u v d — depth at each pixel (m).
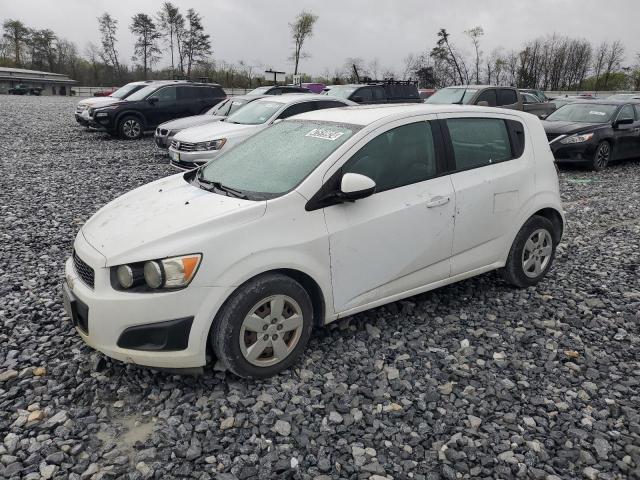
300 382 3.46
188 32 60.81
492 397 3.33
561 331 4.20
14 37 77.88
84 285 3.35
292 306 3.46
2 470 2.69
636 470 2.74
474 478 2.70
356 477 2.68
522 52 53.81
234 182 3.91
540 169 4.80
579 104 12.97
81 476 2.68
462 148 4.33
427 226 4.02
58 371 3.55
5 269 5.36
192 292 3.13
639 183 10.41
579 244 6.40
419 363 3.70
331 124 4.12
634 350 3.93
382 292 3.94
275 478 2.67
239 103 13.41
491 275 5.29
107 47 69.88
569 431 3.02
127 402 3.27
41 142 15.15
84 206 7.97
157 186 4.29
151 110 16.25
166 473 2.71
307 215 3.51
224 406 3.19
